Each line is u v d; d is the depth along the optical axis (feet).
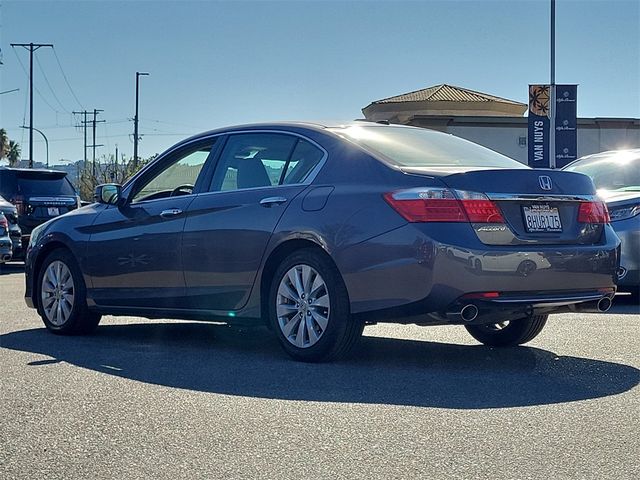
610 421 15.46
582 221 20.38
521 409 16.28
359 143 20.80
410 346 23.41
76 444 14.42
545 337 24.66
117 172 201.77
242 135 23.16
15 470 13.19
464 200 18.80
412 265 18.72
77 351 22.99
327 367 20.24
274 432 14.92
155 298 23.93
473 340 24.52
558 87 100.73
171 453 13.88
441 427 15.10
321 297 20.26
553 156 100.07
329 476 12.72
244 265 21.72
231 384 18.56
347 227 19.70
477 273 18.54
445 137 22.74
